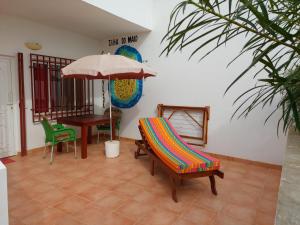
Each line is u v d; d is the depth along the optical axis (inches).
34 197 99.0
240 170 136.2
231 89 149.6
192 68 165.2
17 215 85.2
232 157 153.9
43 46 169.3
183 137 174.7
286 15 26.4
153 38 183.2
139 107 197.9
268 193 106.3
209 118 161.0
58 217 84.4
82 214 86.7
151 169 127.6
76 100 197.6
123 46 201.9
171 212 89.1
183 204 95.4
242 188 111.5
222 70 152.1
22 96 153.1
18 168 133.6
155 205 94.1
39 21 162.6
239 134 149.8
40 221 81.7
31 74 161.3
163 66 179.9
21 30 154.9
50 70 174.2
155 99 187.5
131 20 161.5
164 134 138.9
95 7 135.4
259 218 85.9
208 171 100.8
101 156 159.0
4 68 149.5
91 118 164.2
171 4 171.2
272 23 24.3
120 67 128.4
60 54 182.5
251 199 100.3
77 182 115.1
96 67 127.6
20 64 150.5
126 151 172.6
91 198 99.0
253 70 139.5
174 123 179.5
